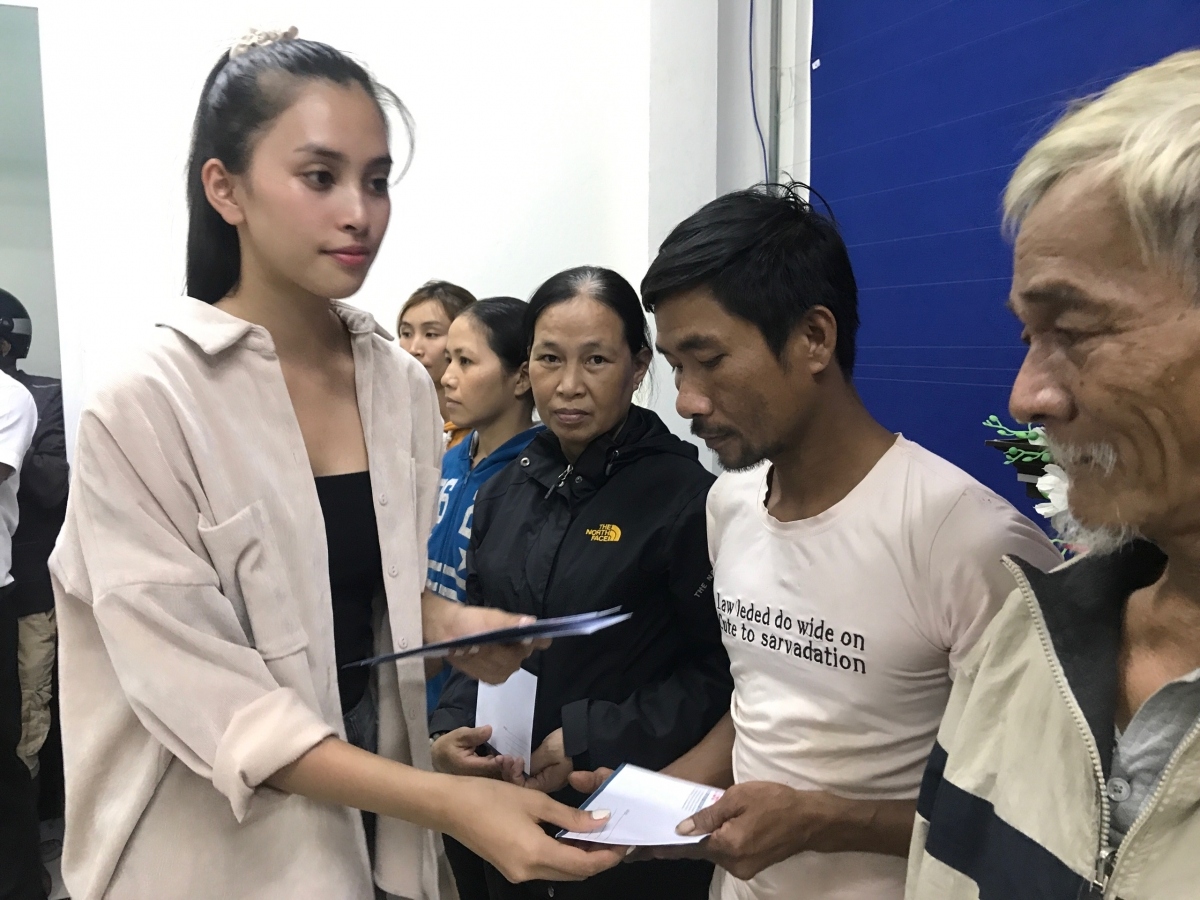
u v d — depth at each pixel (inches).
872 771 36.5
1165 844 19.4
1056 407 19.6
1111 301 18.1
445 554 72.4
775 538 39.8
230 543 33.1
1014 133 63.2
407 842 40.4
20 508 97.3
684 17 99.4
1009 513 34.9
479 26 111.7
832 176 84.7
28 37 100.7
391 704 40.2
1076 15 57.9
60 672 34.9
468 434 84.3
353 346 40.6
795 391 35.9
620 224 112.3
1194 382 17.6
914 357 74.8
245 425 34.8
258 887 34.6
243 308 36.5
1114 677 22.0
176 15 103.3
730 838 33.9
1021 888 22.3
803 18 90.5
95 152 102.6
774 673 39.7
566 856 31.7
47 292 105.7
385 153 34.9
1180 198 16.9
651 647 52.9
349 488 38.6
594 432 54.7
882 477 36.6
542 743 51.0
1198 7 50.0
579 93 112.3
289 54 33.7
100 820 34.6
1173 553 20.5
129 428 31.8
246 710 32.1
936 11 70.3
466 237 114.7
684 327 36.0
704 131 101.3
